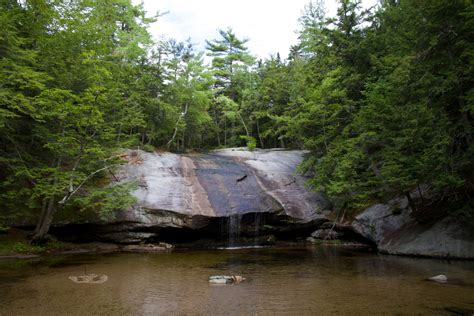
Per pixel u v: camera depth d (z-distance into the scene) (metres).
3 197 14.15
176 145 30.16
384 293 8.13
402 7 17.67
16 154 14.38
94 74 14.13
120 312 6.80
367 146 15.12
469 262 12.07
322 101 19.22
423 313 6.61
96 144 14.33
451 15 11.27
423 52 11.63
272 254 15.16
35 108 13.23
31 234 14.95
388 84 13.47
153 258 13.79
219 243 18.41
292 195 20.92
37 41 14.74
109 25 18.86
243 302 7.52
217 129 37.19
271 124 33.69
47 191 13.07
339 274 10.50
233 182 20.81
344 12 20.56
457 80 10.78
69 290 8.49
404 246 14.23
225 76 40.94
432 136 11.48
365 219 17.52
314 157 20.75
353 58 20.17
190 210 17.31
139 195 17.44
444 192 12.88
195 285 9.16
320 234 19.91
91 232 16.48
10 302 7.40
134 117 18.95
